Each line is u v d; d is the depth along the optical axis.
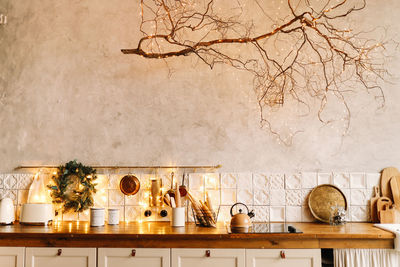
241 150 3.83
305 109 3.82
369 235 2.97
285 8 3.91
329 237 2.98
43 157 3.95
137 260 3.08
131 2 4.03
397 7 3.84
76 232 3.13
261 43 3.90
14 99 4.03
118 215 3.61
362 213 3.70
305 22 3.14
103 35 4.02
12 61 4.07
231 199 3.78
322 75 3.84
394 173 3.71
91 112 3.96
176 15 3.97
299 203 3.74
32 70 4.04
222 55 3.65
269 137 3.82
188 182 3.82
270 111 3.84
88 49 4.02
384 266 3.00
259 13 3.93
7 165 3.97
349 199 3.72
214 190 3.80
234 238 3.02
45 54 4.05
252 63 3.88
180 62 3.93
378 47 3.82
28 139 3.98
